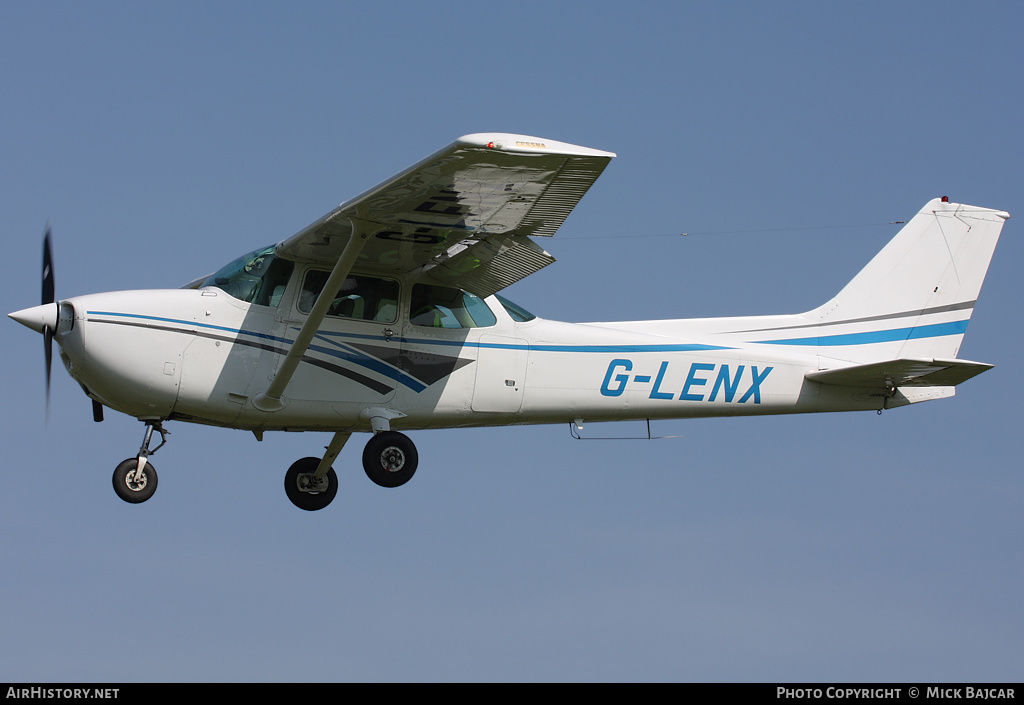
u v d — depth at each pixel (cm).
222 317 3625
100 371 3519
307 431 3894
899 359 4156
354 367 3756
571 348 4084
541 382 4025
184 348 3572
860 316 4616
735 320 4469
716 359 4300
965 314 4684
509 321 4012
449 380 3888
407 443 3834
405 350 3828
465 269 3791
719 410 4328
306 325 3494
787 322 4547
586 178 3070
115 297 3575
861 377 4350
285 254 3684
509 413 4009
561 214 3322
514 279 3812
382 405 3800
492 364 3953
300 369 3684
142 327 3534
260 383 3638
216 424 3734
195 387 3578
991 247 4725
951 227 4722
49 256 3828
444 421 3931
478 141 2838
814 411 4444
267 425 3744
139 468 3672
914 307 4662
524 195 3183
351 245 3359
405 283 3856
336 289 3456
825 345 4559
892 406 4488
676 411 4262
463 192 3158
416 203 3231
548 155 2912
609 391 4134
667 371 4216
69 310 3547
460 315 3934
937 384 4391
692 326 4419
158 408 3603
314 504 4203
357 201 3212
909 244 4697
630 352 4172
